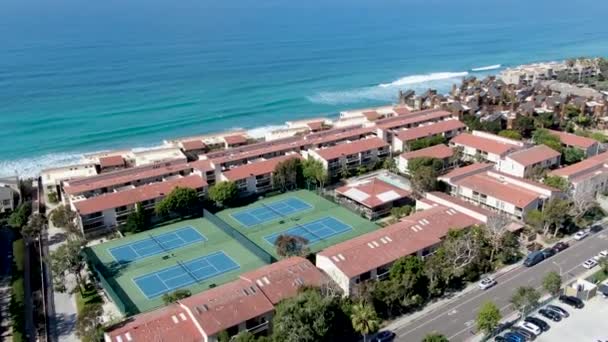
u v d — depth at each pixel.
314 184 112.44
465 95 179.88
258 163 112.56
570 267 78.88
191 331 58.81
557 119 148.00
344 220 97.31
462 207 89.69
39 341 65.62
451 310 68.75
